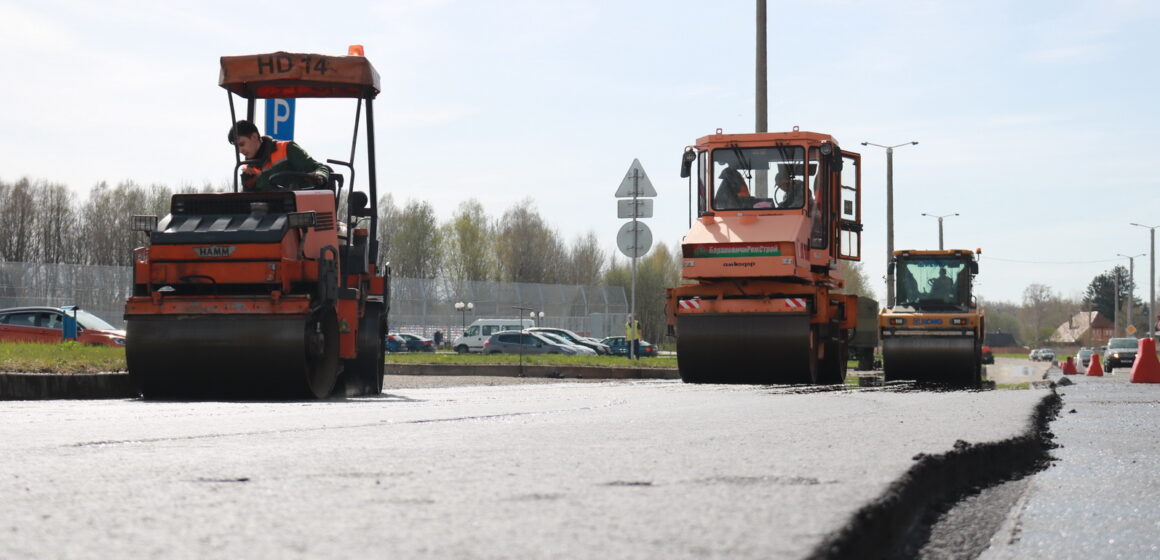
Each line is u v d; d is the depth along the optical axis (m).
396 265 158.50
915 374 39.38
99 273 88.12
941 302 42.31
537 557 3.54
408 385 28.38
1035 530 5.93
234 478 5.90
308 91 22.77
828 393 20.91
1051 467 9.34
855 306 33.28
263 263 18.45
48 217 136.38
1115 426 14.85
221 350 18.09
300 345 18.02
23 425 10.45
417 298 105.12
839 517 4.28
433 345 99.25
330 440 8.62
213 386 18.44
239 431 9.66
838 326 31.77
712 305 29.56
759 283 29.47
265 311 18.16
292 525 4.26
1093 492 7.62
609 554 3.58
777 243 28.91
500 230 174.50
